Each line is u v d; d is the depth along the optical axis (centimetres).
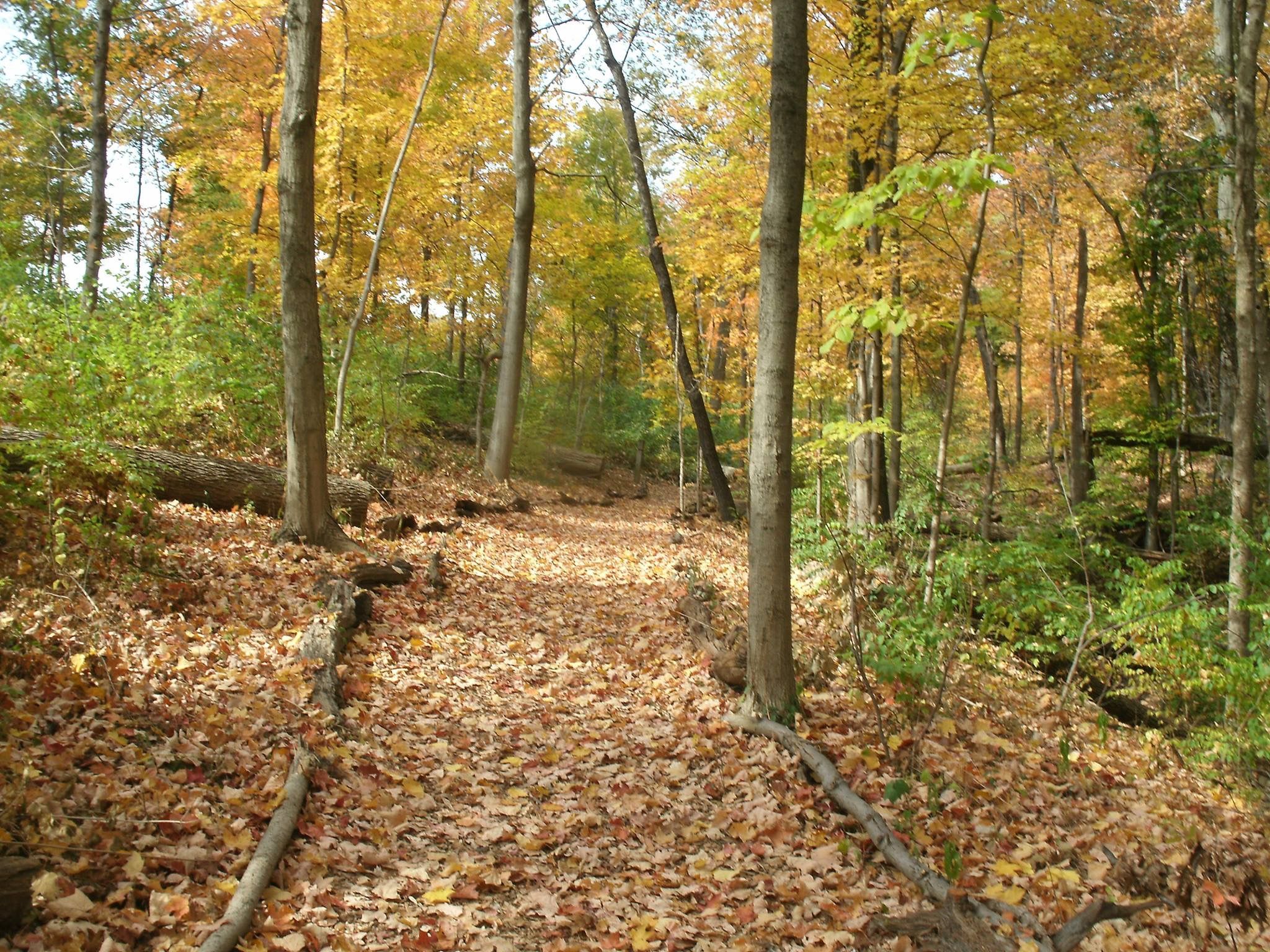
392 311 1875
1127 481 1727
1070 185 1694
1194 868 437
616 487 2698
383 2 1560
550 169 1986
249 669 567
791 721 625
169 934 317
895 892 438
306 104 868
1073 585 866
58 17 1927
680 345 1883
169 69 1656
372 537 1099
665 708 681
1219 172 1441
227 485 980
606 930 386
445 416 2259
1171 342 1638
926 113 1009
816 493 1201
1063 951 383
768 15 1171
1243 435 904
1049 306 2016
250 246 1548
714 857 466
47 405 793
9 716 412
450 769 527
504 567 1149
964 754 609
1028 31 976
